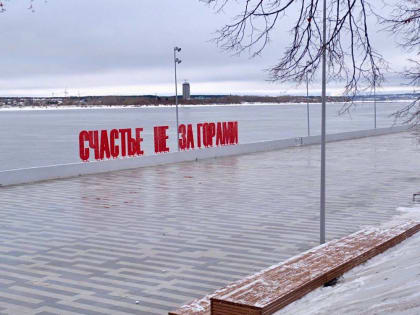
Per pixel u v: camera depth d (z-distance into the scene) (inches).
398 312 223.6
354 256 306.8
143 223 594.9
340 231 548.7
